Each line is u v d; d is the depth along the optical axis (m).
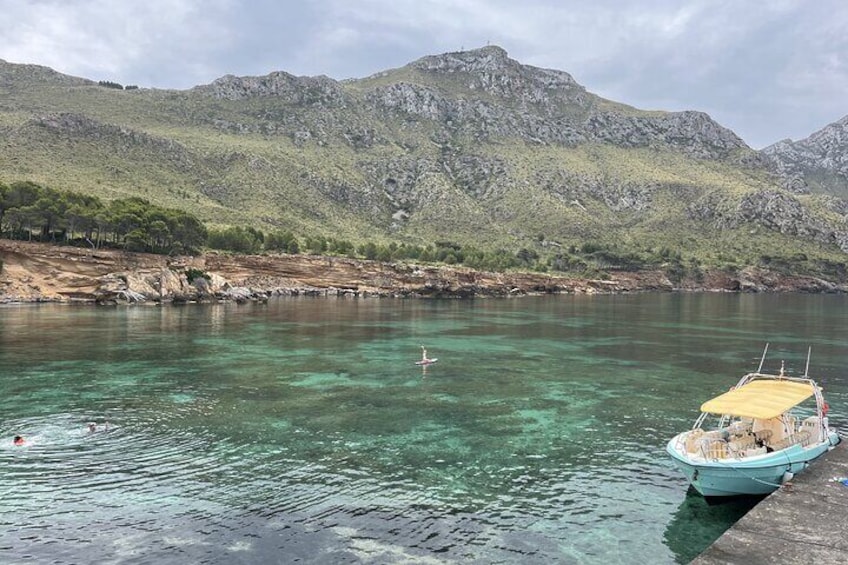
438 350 71.44
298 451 32.44
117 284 120.00
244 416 39.62
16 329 79.19
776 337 87.38
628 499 26.59
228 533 22.53
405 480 28.39
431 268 186.75
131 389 46.84
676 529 23.64
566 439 35.56
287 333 83.75
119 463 30.09
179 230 140.50
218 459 30.92
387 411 41.75
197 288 134.25
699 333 92.00
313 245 189.88
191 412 40.38
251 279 156.88
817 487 24.42
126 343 69.94
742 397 29.14
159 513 24.20
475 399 45.84
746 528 20.73
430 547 21.73
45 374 51.84
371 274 179.62
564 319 113.88
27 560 20.30
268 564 20.23
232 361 60.31
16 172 181.62
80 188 184.50
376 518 24.08
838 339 85.38
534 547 21.92
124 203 142.75
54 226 124.19
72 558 20.50
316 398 45.25
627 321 110.62
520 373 56.97
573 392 48.72
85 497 25.75
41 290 115.25
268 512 24.48
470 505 25.61
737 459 25.22
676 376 56.06
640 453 33.12
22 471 28.78
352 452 32.44
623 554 21.55
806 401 45.84
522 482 28.41
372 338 81.19
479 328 96.31
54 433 34.97
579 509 25.42
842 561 18.39
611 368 60.16
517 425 38.56
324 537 22.33
